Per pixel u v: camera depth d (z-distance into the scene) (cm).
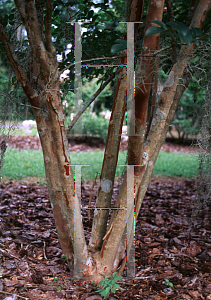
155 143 177
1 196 391
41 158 654
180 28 119
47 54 151
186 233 299
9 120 221
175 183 525
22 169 547
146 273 215
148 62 154
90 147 906
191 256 247
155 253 248
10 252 230
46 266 216
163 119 174
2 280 192
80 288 188
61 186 180
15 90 219
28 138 905
